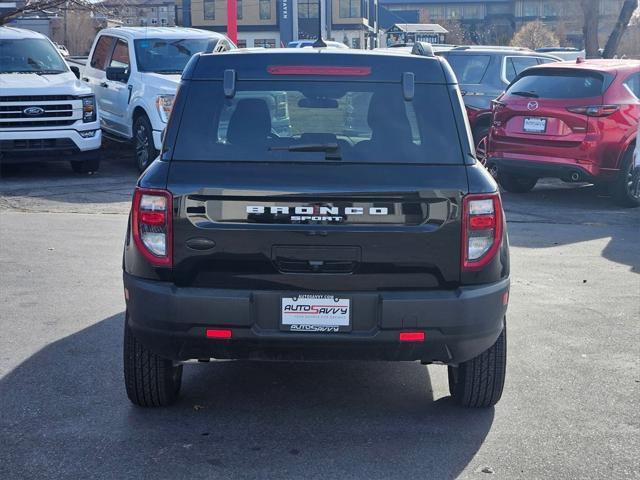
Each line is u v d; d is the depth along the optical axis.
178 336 4.42
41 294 7.55
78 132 14.54
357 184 4.38
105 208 11.95
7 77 14.48
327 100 4.62
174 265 4.42
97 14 22.95
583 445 4.64
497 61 15.84
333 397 5.35
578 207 12.90
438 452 4.52
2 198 12.61
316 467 4.33
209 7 83.56
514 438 4.72
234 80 4.65
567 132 12.52
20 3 20.58
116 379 5.55
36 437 4.64
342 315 4.39
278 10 82.06
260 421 4.93
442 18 124.44
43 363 5.81
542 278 8.44
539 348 6.29
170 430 4.77
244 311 4.36
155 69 15.57
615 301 7.61
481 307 4.43
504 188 14.39
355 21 83.69
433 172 4.44
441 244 4.41
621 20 31.05
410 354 4.48
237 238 4.37
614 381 5.62
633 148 12.66
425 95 4.64
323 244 4.37
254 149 4.49
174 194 4.39
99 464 4.32
